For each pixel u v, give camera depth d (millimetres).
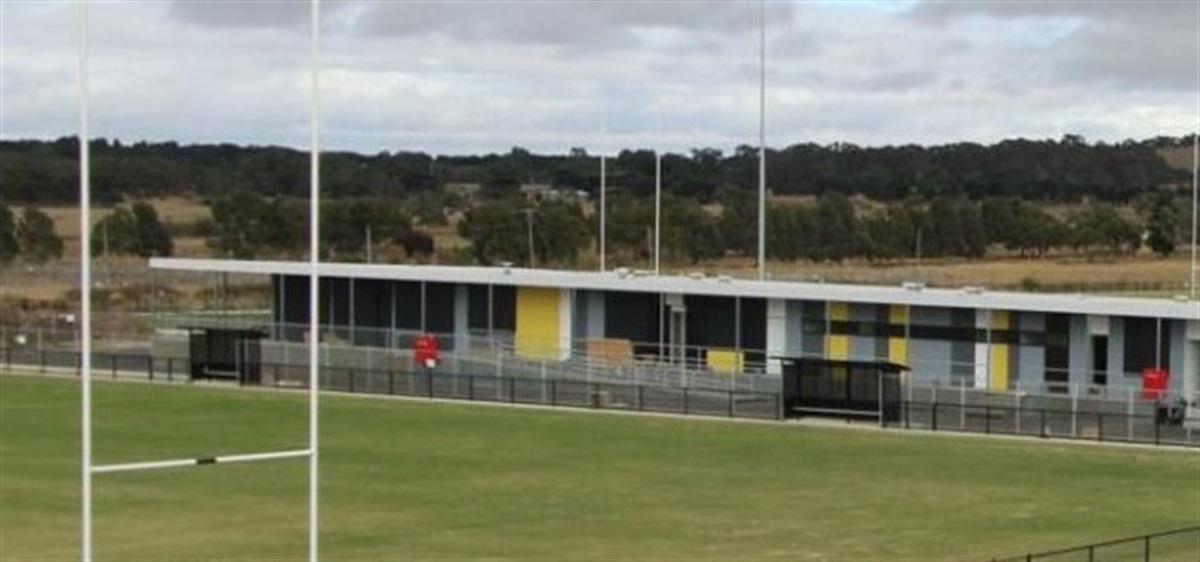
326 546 36781
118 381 69625
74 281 122062
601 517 40062
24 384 68562
